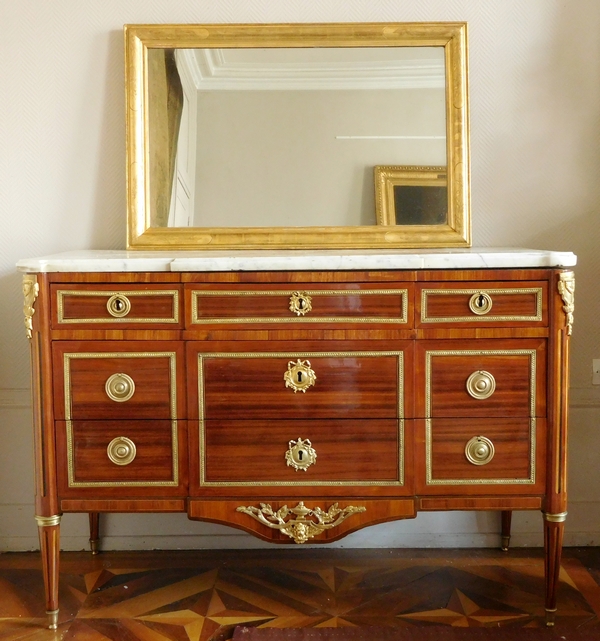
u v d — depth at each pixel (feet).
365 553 7.61
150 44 7.32
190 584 6.86
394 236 7.36
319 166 7.43
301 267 5.73
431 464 5.94
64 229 7.57
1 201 7.52
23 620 6.20
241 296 5.82
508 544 7.66
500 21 7.38
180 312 5.85
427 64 7.38
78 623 6.13
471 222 7.54
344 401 5.88
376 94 7.41
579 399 7.68
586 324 7.64
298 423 5.90
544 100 7.47
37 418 5.91
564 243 7.60
